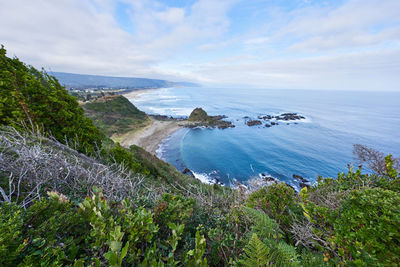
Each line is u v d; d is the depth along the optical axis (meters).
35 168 2.35
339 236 1.55
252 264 1.40
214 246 2.14
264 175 26.05
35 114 7.14
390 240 1.26
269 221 2.07
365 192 1.63
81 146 7.71
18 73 7.58
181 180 12.38
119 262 1.13
